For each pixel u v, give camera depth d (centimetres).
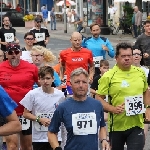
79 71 929
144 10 6122
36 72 1301
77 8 6850
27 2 9856
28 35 1747
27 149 1303
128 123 1107
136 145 1102
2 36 2561
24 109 1219
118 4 7119
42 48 1470
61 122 946
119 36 5328
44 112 1203
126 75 1110
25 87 1287
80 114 934
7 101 806
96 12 5516
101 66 1577
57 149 940
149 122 1192
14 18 7288
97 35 1948
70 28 7094
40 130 1211
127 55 1093
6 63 1292
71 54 1722
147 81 1261
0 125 813
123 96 1103
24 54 1628
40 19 2495
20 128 817
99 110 948
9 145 1224
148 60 1834
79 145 933
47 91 1202
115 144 1123
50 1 9550
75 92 933
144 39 1873
